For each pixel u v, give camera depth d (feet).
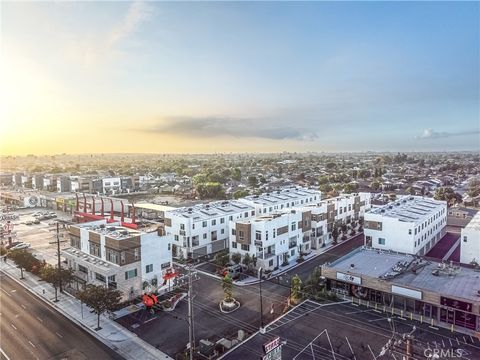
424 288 172.76
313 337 159.22
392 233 265.34
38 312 190.19
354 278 194.59
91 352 151.94
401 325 167.43
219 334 165.48
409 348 137.28
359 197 374.63
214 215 301.84
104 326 173.88
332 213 325.42
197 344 155.84
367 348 149.07
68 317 184.24
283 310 187.01
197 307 193.88
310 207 309.42
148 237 213.05
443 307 166.40
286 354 146.51
